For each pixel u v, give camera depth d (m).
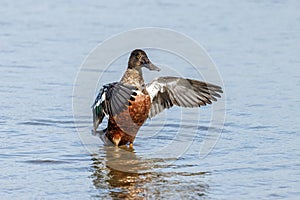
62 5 26.77
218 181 9.56
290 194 9.02
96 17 24.23
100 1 27.73
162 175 9.86
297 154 10.76
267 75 16.84
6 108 13.41
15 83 15.66
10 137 11.53
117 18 23.95
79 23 23.25
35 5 26.67
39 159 10.43
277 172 9.91
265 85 15.80
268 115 13.21
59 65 17.69
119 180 9.61
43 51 19.33
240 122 12.73
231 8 26.41
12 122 12.45
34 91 14.94
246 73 17.06
